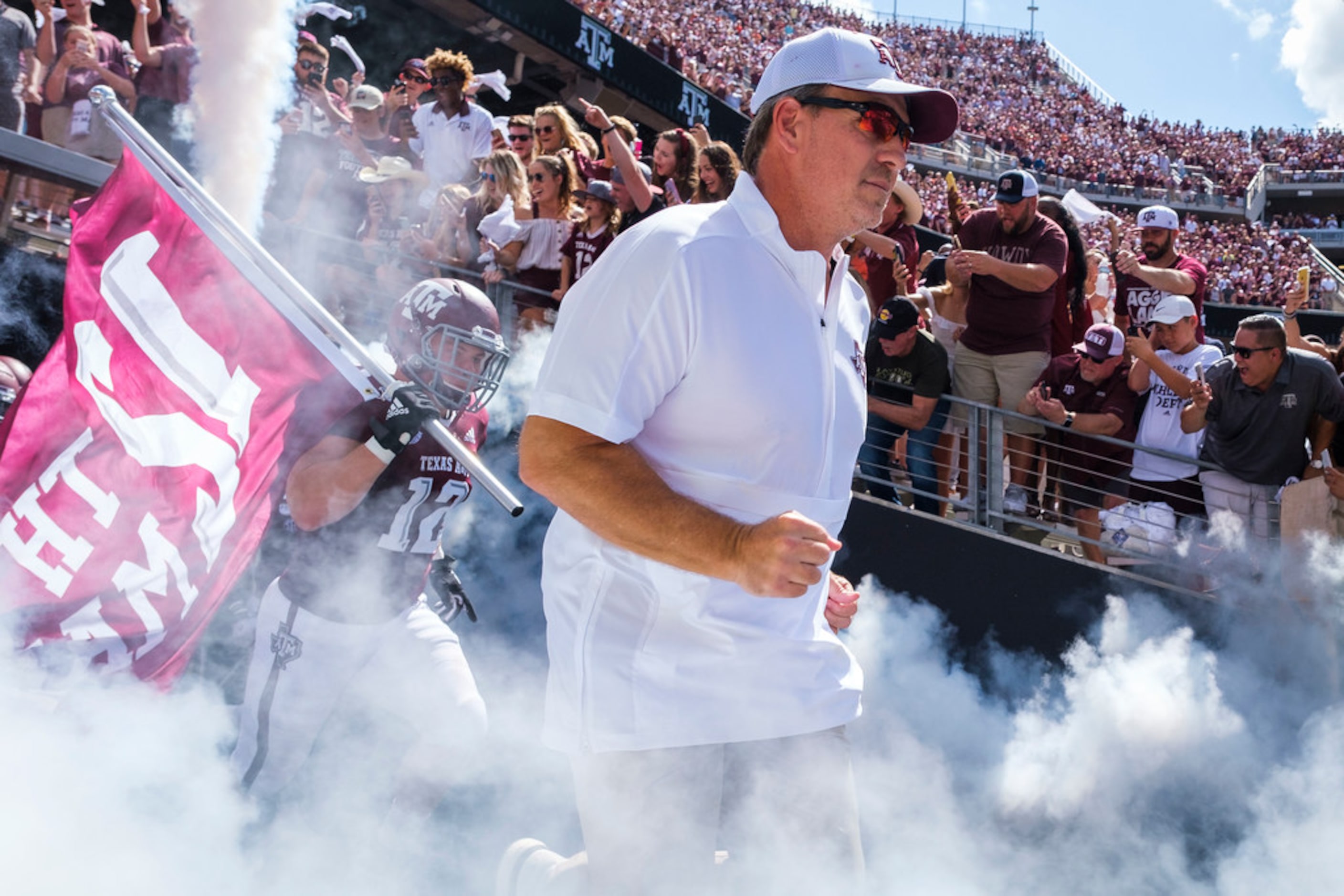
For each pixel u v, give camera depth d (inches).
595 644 61.3
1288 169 1250.0
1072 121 1296.8
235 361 88.2
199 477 87.3
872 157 60.8
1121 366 191.9
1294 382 170.6
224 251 85.4
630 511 55.8
